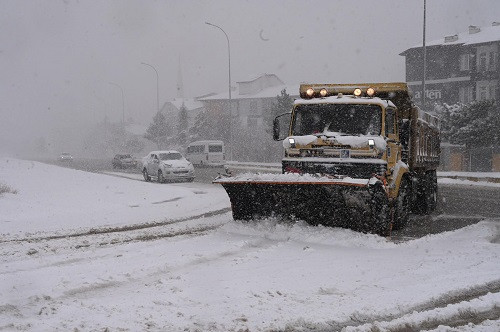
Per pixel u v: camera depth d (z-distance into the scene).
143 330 5.07
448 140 35.81
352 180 9.84
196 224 12.95
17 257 8.82
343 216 10.47
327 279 7.21
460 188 24.64
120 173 39.41
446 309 5.86
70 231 11.92
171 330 5.10
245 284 6.84
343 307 5.86
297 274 7.47
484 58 52.94
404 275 7.48
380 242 9.77
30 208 15.35
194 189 23.81
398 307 5.95
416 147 13.31
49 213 14.76
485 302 6.14
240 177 11.12
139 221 13.63
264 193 10.92
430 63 57.59
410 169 13.17
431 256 8.80
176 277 7.20
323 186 10.12
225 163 46.50
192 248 9.34
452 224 13.16
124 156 48.47
